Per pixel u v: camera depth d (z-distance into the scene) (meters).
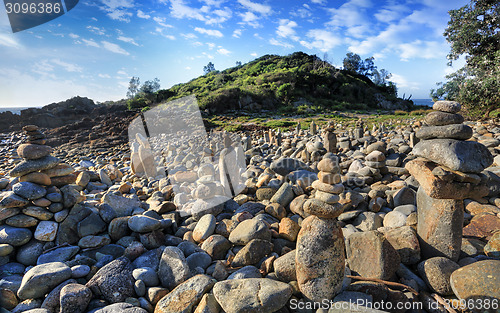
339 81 61.09
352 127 17.94
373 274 2.23
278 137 10.35
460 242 2.36
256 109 43.06
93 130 20.84
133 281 2.54
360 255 2.36
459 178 2.18
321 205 2.01
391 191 3.88
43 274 2.45
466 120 15.05
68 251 3.07
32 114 29.42
